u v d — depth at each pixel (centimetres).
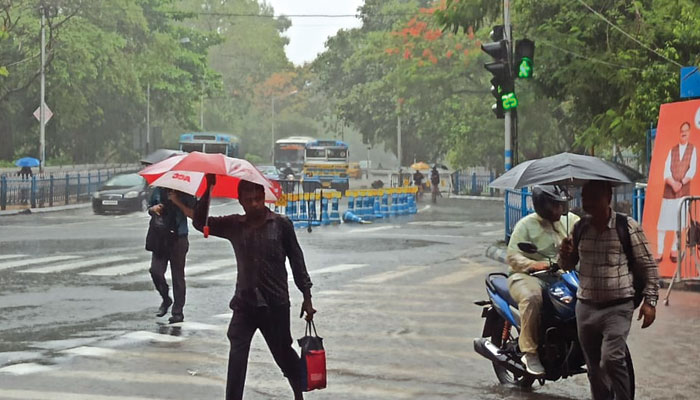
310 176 6419
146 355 1068
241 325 769
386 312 1377
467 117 5672
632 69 2595
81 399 860
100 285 1681
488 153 5931
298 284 788
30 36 5494
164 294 1324
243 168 768
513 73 2278
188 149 5653
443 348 1109
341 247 2447
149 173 804
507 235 2397
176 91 7638
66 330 1232
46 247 2398
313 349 782
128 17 6147
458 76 5416
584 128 3472
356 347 1114
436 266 2011
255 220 772
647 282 744
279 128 13738
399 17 8731
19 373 971
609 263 742
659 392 894
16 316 1347
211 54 13625
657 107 2464
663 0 2433
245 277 767
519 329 871
